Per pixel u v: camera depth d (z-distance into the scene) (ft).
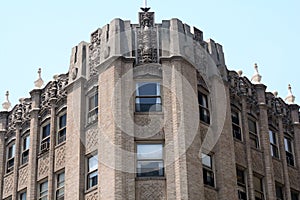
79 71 130.52
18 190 136.46
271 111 143.13
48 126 136.26
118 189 112.88
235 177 123.95
